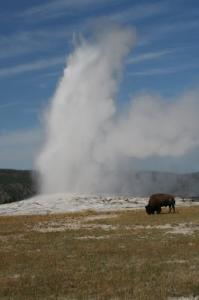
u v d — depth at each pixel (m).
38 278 20.00
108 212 61.62
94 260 23.89
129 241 30.14
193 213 53.12
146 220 44.56
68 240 31.67
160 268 21.25
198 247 26.78
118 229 37.47
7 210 74.50
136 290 17.36
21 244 30.59
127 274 20.20
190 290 17.16
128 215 53.72
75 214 59.44
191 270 20.69
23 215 62.06
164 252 25.44
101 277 19.80
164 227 38.09
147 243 28.92
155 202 55.81
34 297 16.98
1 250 28.25
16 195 134.00
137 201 82.19
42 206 77.88
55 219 50.84
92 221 45.56
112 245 28.61
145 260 23.47
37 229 40.00
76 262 23.56
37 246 29.45
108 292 17.23
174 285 17.92
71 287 18.33
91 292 17.42
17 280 19.77
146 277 19.52
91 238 32.50
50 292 17.64
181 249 26.23
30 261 24.16
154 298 16.22
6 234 36.75
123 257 24.50
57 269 21.94
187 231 35.06
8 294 17.45
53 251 27.16
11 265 23.22
